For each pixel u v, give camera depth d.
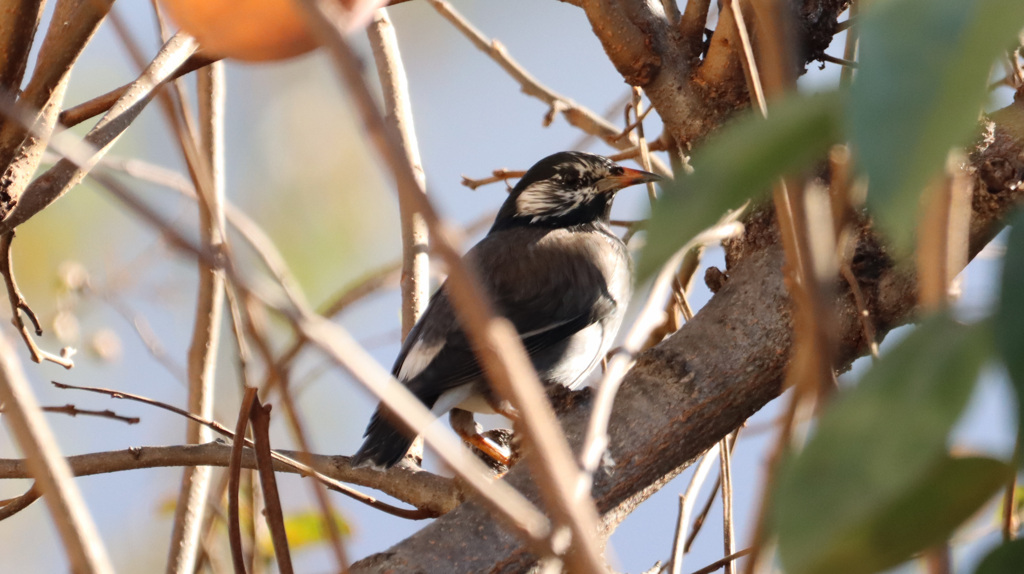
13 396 2.24
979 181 4.72
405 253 8.05
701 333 5.52
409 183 1.81
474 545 4.74
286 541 4.36
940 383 1.97
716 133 6.54
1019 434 1.92
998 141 4.82
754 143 2.03
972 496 2.08
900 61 1.70
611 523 5.17
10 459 6.22
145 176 8.09
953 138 1.66
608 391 3.31
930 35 1.70
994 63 1.67
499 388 1.98
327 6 1.88
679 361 5.41
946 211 2.02
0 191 5.75
